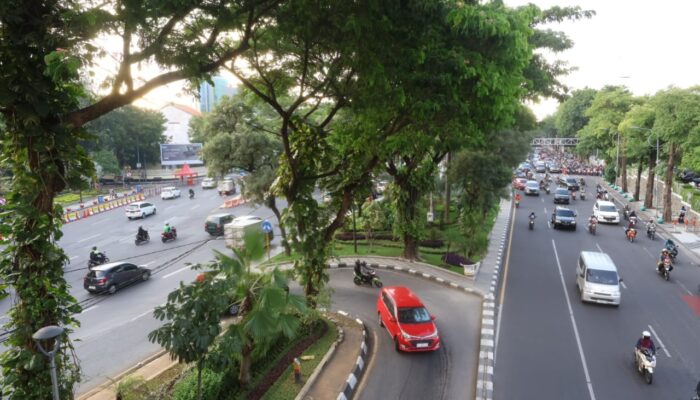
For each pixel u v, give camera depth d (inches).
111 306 714.2
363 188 597.9
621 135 2138.3
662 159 1679.4
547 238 1238.9
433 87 419.2
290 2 362.6
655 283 858.8
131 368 495.8
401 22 380.8
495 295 786.8
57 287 292.0
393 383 486.6
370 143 513.3
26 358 283.4
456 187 1088.8
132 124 2352.4
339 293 784.9
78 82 312.7
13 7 249.3
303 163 568.1
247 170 994.7
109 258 1014.4
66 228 1350.9
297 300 358.6
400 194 947.3
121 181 2407.7
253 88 497.4
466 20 366.3
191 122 2615.7
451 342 593.6
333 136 589.6
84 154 310.0
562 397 467.5
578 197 2009.1
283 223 581.3
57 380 293.9
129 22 266.4
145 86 317.4
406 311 579.5
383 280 861.8
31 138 274.8
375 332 622.5
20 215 277.0
